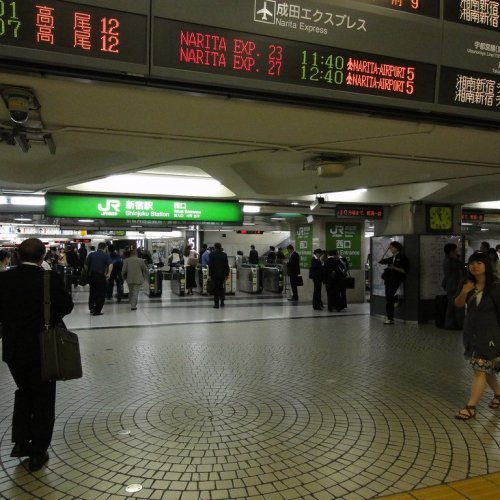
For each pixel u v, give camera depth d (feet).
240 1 11.63
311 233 51.29
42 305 11.27
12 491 10.25
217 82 11.71
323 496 10.05
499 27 14.35
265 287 63.05
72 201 31.50
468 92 14.11
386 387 17.84
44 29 10.42
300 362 21.74
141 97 12.85
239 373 19.80
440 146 18.58
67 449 12.34
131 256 40.11
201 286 54.24
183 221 34.12
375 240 37.29
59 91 12.39
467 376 19.38
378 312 36.70
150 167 23.07
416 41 13.33
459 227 37.04
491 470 11.19
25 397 11.57
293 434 13.35
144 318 35.12
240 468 11.30
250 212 42.98
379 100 13.15
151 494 10.14
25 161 26.27
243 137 17.22
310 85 12.46
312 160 21.53
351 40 12.69
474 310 14.64
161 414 14.93
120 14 10.89
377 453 12.12
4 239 96.48
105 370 20.20
